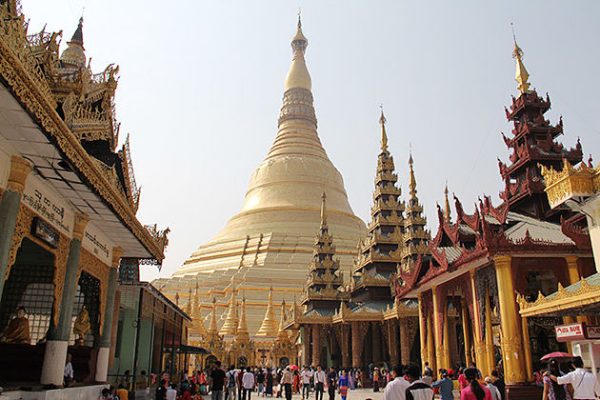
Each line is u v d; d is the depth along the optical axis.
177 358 51.06
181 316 45.69
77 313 28.92
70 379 22.44
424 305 36.94
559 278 25.62
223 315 80.25
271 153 112.00
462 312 35.25
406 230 60.47
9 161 16.16
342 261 87.31
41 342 23.88
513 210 36.31
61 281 20.67
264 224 97.81
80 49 27.27
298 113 115.00
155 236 29.64
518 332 24.33
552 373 16.52
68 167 17.39
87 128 19.81
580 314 21.08
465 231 31.30
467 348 34.16
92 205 21.19
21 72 12.89
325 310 62.16
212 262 97.12
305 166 104.88
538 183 34.16
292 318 60.94
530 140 37.00
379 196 64.75
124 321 34.94
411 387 10.74
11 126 14.72
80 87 17.47
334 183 106.56
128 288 32.03
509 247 25.09
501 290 24.89
